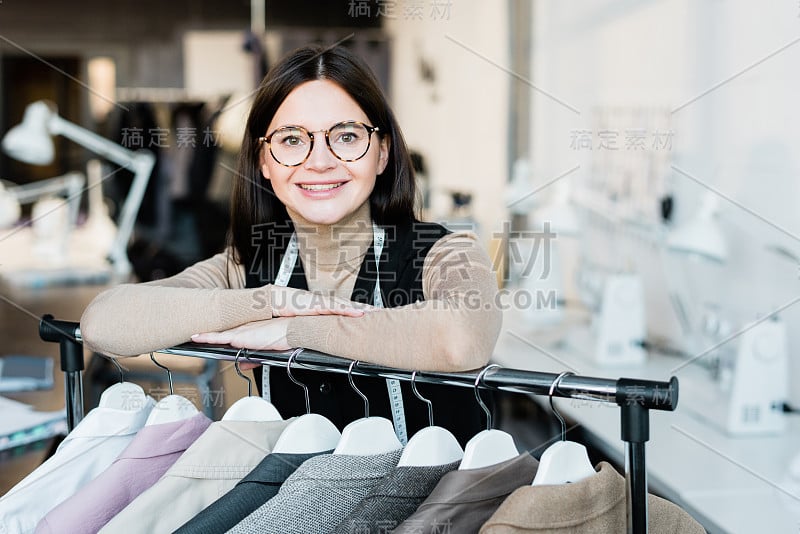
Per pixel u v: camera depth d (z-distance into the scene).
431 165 3.49
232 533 0.70
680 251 1.70
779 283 1.54
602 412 1.42
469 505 0.69
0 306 2.08
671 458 1.32
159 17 4.81
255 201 1.02
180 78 4.84
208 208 3.32
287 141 0.92
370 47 3.81
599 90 2.51
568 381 0.67
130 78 4.86
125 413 0.89
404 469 0.72
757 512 1.15
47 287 2.63
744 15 1.71
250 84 4.79
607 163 2.39
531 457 0.73
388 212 0.97
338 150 0.91
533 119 3.14
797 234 1.50
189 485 0.79
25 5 4.87
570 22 2.77
